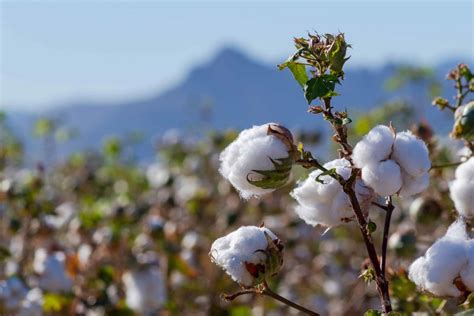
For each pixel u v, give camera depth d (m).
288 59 2.65
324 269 8.38
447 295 2.59
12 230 6.88
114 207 7.68
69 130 12.73
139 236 7.09
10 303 5.31
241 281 2.63
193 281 7.13
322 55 2.61
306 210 2.68
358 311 7.32
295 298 7.65
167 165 11.44
